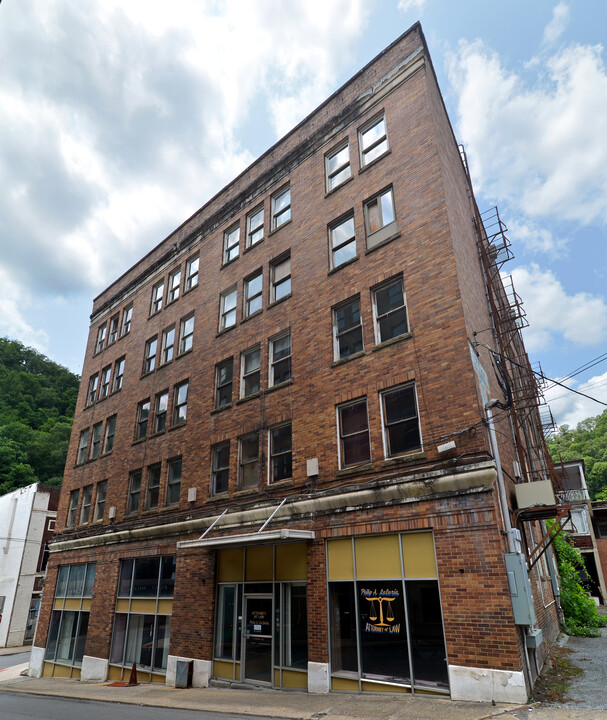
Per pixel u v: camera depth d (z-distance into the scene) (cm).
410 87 1518
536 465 2086
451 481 1061
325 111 1798
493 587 955
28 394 6681
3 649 3622
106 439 2377
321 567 1239
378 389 1285
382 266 1398
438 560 1041
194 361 1983
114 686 1588
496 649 920
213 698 1205
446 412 1139
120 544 1966
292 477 1424
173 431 1948
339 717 887
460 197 1582
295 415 1480
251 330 1764
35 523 4100
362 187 1547
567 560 2156
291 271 1694
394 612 1086
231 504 1577
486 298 1611
